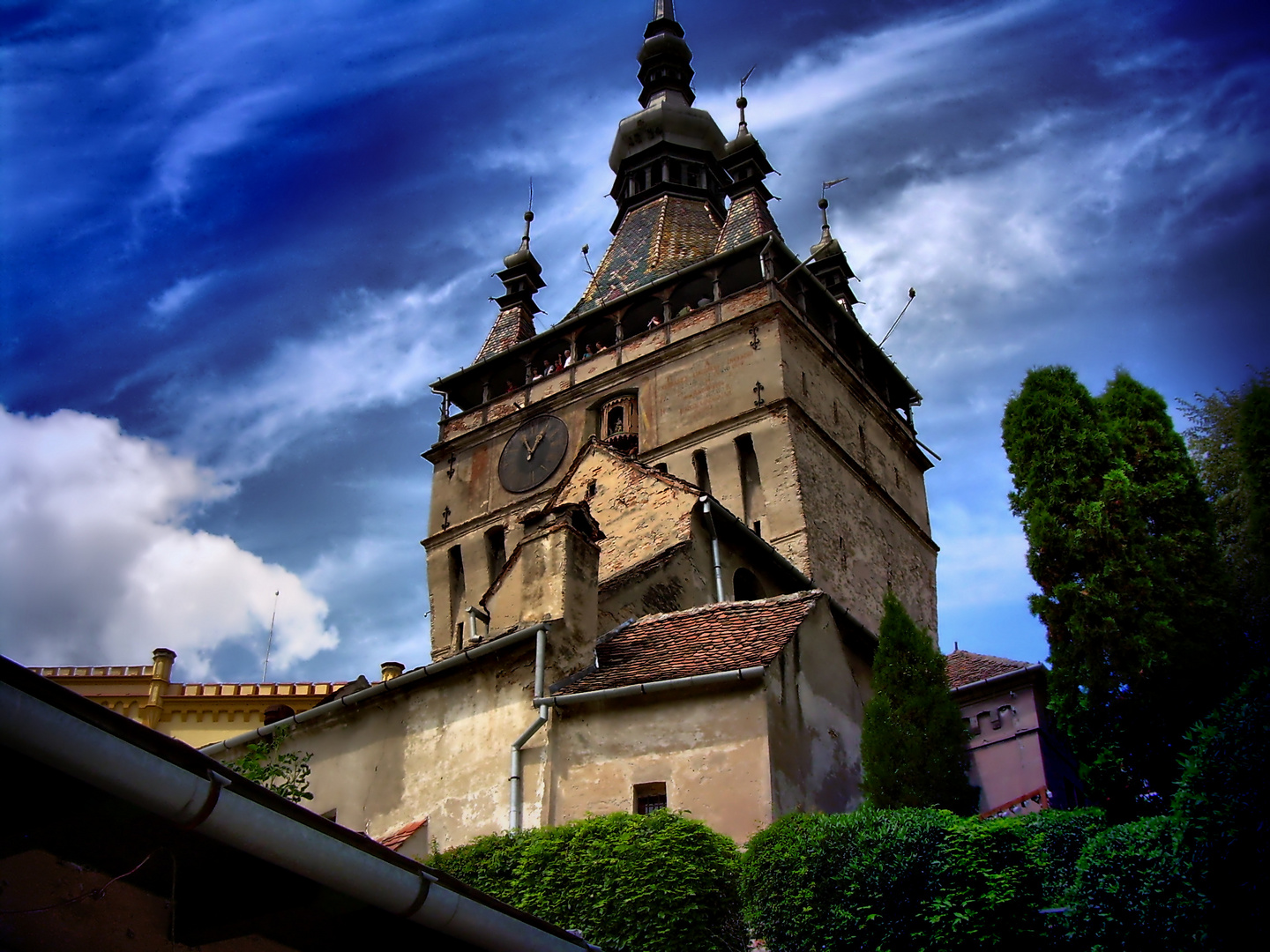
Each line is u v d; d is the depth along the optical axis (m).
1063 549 17.88
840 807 16.67
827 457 43.25
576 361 49.88
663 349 46.28
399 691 18.83
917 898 12.33
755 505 41.00
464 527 49.03
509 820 16.23
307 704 37.81
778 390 42.34
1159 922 12.00
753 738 15.61
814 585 37.50
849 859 12.66
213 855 7.10
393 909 7.32
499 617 19.80
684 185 61.38
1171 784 15.74
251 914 7.37
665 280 48.41
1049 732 24.53
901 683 16.64
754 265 48.06
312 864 6.88
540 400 49.62
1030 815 15.25
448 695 18.33
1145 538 17.45
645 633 19.53
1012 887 12.18
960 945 11.92
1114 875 12.45
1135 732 16.44
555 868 13.66
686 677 16.27
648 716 16.42
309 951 8.16
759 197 52.50
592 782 16.17
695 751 15.84
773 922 12.68
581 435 47.12
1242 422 16.02
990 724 24.78
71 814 6.55
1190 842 12.08
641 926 12.68
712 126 63.88
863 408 48.66
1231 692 15.29
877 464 47.72
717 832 14.91
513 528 47.19
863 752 16.48
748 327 44.59
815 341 46.12
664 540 26.31
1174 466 18.20
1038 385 19.45
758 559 28.56
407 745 18.30
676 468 43.16
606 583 22.12
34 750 5.83
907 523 48.25
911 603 45.59
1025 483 18.94
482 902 7.83
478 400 54.81
